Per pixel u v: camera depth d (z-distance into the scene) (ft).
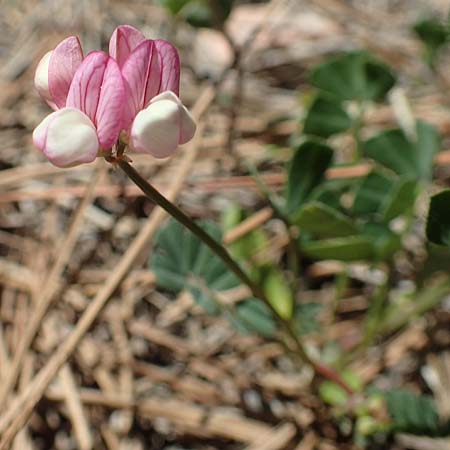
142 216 0.67
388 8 0.88
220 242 0.54
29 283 0.63
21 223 0.68
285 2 0.83
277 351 0.60
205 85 0.79
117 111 0.40
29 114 0.77
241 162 0.70
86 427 0.56
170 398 0.58
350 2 0.88
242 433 0.56
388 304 0.62
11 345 0.61
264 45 0.83
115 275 0.56
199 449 0.56
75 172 0.70
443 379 0.58
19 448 0.55
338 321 0.62
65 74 0.42
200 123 0.65
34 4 0.89
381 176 0.55
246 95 0.77
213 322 0.62
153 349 0.61
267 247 0.65
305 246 0.52
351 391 0.53
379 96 0.60
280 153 0.70
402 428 0.51
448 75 0.78
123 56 0.42
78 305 0.63
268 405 0.57
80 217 0.62
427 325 0.60
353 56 0.60
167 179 0.69
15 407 0.53
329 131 0.60
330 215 0.50
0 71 0.81
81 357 0.60
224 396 0.58
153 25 0.85
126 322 0.62
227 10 0.67
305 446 0.55
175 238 0.54
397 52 0.82
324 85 0.61
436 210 0.45
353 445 0.55
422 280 0.56
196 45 0.83
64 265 0.61
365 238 0.51
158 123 0.39
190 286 0.54
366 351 0.60
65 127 0.40
